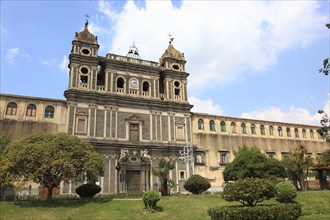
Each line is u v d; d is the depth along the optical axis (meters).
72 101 40.94
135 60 47.75
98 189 30.59
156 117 45.81
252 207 18.88
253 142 53.56
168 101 47.00
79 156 27.50
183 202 27.30
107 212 23.73
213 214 20.08
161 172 36.81
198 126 49.72
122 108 43.97
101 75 47.25
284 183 27.78
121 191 39.53
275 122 57.31
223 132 51.59
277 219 19.02
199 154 48.16
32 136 28.28
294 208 21.11
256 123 55.38
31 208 24.14
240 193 19.80
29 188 34.25
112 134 41.88
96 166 27.91
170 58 50.34
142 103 45.44
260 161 37.25
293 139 57.97
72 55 42.88
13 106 38.53
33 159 25.41
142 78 47.12
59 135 28.66
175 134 46.34
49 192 27.52
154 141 44.34
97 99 42.50
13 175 25.39
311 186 52.19
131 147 42.16
